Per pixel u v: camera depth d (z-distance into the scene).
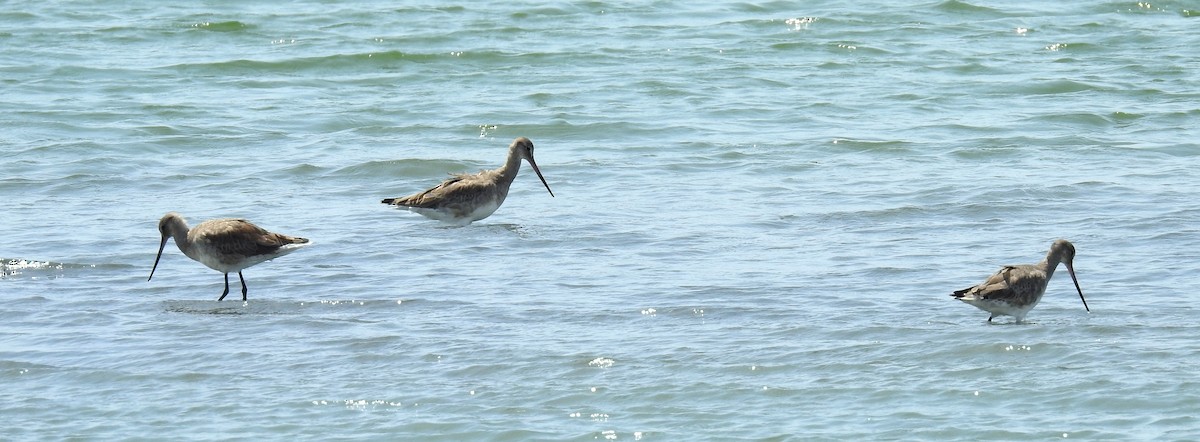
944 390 12.77
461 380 13.21
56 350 14.18
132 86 31.23
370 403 12.66
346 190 22.72
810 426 11.97
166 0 40.94
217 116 28.52
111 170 23.95
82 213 20.77
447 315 15.33
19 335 14.72
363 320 15.18
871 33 37.00
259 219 20.50
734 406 12.48
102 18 38.44
